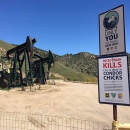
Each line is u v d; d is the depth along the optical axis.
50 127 9.14
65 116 11.75
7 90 23.52
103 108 14.60
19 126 8.92
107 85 4.62
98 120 11.34
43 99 17.09
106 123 10.79
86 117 11.86
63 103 15.70
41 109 13.30
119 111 13.79
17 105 14.08
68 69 91.62
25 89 25.00
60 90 24.50
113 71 4.54
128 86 4.32
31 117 10.84
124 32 4.38
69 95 20.08
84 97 19.09
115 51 4.54
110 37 4.62
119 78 4.45
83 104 15.74
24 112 12.18
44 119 10.55
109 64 4.61
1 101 15.22
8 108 12.98
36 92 22.03
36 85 31.25
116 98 4.48
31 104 14.71
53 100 16.78
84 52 184.12
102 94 4.70
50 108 13.72
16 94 19.81
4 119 10.04
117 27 4.50
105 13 4.72
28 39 25.83
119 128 4.29
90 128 9.41
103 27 4.76
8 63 46.75
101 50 4.79
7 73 28.38
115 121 4.34
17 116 10.89
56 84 35.00
